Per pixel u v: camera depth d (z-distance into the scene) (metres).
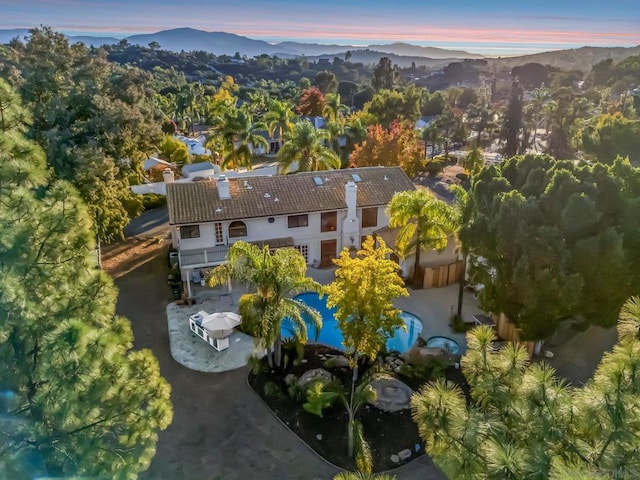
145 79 50.09
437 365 22.44
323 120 91.06
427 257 32.72
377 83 140.12
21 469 8.94
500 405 9.44
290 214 32.69
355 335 19.95
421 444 18.53
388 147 51.19
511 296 21.38
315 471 17.48
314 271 34.19
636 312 8.77
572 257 19.86
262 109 114.75
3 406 9.72
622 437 7.50
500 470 7.88
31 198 10.78
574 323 23.27
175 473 17.25
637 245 20.11
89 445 10.15
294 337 24.19
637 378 7.83
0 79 11.87
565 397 8.79
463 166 65.62
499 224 20.92
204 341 25.42
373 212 35.28
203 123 118.50
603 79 168.12
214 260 30.69
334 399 20.27
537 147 91.62
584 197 19.48
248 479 17.11
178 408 20.58
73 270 11.56
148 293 30.67
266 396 21.19
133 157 42.00
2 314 9.30
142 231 41.50
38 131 32.66
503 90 177.38
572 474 6.57
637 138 53.12
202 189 33.47
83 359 9.95
